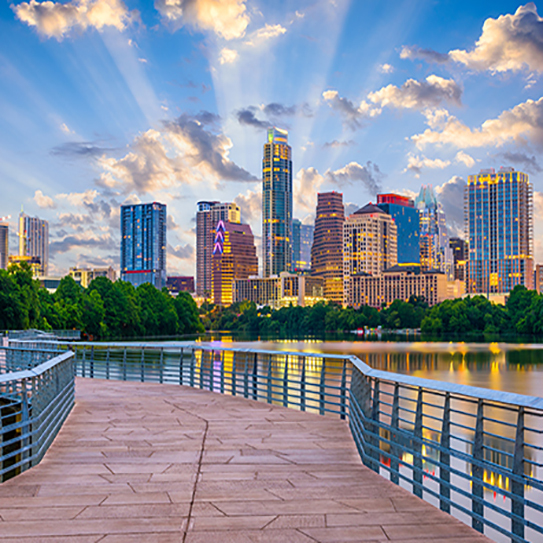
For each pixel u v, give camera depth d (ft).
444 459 24.84
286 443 38.22
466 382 252.42
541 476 102.83
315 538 21.06
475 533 21.58
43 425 34.24
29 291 360.28
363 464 32.58
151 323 561.02
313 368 227.40
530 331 644.27
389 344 513.86
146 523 22.58
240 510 24.26
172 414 50.55
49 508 24.45
